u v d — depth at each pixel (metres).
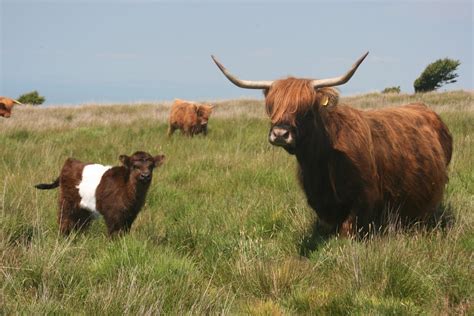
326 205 7.60
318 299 5.65
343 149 7.18
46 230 7.89
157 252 6.80
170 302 5.63
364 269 6.12
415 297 5.78
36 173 12.13
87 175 8.66
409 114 8.63
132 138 19.80
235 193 10.62
